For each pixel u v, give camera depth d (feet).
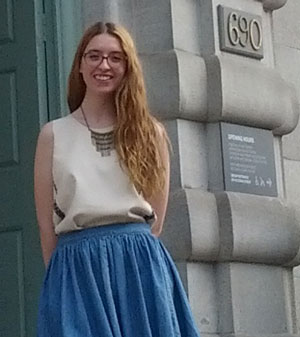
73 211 17.43
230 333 26.55
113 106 18.12
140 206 17.70
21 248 26.91
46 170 17.88
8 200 27.22
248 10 28.76
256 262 27.66
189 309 17.98
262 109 28.25
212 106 27.02
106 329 16.92
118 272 17.31
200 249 26.04
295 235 28.58
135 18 27.35
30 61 27.37
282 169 29.63
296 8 32.60
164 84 26.48
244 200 27.20
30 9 27.50
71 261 17.34
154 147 18.01
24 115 27.27
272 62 29.91
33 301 26.61
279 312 28.17
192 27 27.48
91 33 18.16
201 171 27.02
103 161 17.72
